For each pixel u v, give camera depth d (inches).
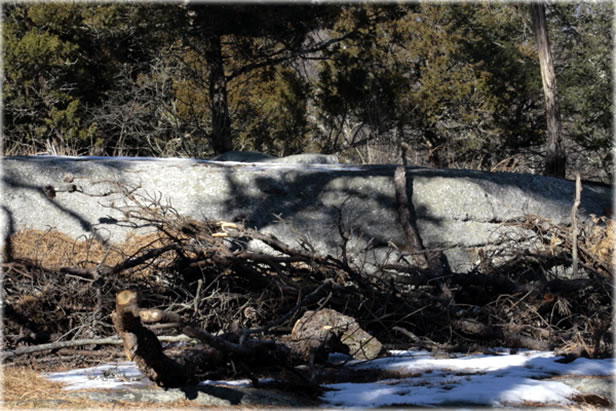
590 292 307.7
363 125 1028.5
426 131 1060.5
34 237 332.8
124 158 374.6
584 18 1152.2
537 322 294.7
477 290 311.4
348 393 188.1
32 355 233.8
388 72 1021.8
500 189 378.0
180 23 858.8
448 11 1093.1
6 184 336.8
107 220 339.9
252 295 281.7
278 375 204.7
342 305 282.2
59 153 682.8
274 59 932.6
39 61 866.8
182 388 179.3
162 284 292.5
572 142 1162.0
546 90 757.3
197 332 172.2
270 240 300.2
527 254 334.0
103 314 268.1
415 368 224.1
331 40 949.8
